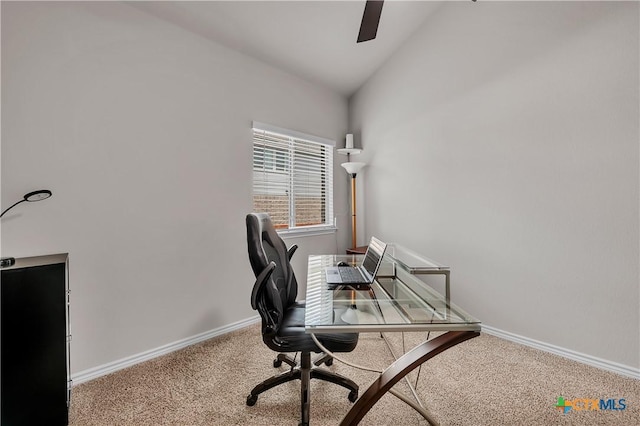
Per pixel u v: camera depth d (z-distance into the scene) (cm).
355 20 246
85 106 171
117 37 182
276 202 289
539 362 191
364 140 346
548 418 141
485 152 234
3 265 134
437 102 267
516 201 217
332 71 308
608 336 179
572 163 190
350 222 362
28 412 131
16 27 149
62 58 163
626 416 142
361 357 203
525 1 209
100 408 148
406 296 139
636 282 169
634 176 168
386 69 315
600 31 178
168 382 171
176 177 210
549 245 202
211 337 230
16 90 150
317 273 178
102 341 178
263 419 141
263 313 135
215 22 216
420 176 283
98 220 176
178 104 211
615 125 174
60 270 140
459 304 252
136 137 191
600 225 181
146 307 196
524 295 214
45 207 159
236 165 247
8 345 128
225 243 240
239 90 248
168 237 207
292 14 226
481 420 140
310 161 324
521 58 212
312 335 126
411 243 293
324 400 156
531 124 208
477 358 197
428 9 264
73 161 167
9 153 148
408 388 164
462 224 250
